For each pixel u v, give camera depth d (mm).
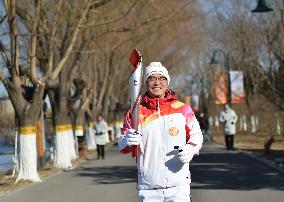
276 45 33375
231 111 32188
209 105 75312
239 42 46312
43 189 17328
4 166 28391
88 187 17078
